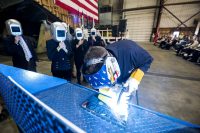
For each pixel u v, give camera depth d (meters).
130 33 14.84
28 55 2.28
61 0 2.22
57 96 0.76
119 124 0.55
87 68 0.58
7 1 2.49
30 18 3.74
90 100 0.73
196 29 10.71
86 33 3.15
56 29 1.85
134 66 0.84
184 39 8.70
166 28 12.88
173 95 2.64
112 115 0.61
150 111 0.64
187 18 11.74
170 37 10.09
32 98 0.45
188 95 2.65
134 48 0.84
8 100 0.79
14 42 2.11
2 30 3.57
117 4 14.29
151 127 0.53
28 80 0.91
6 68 1.02
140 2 13.23
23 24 4.12
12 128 1.55
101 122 0.56
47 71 3.80
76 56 2.73
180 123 0.56
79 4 2.85
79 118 0.58
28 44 2.34
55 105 0.67
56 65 2.12
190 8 11.38
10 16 3.38
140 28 14.16
